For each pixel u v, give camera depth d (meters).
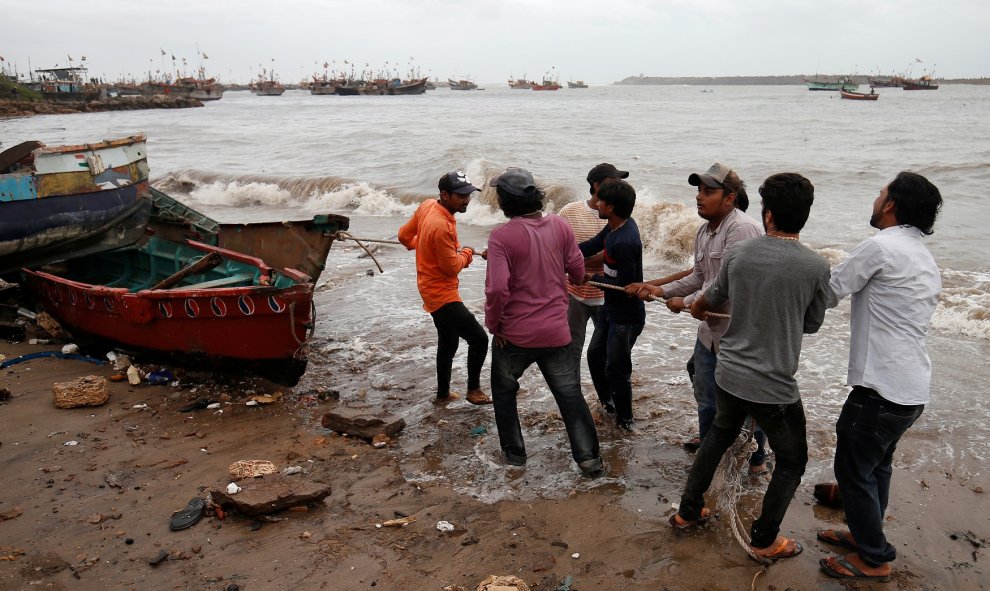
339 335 7.81
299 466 4.93
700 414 4.46
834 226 13.20
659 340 7.51
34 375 6.59
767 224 3.46
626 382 5.21
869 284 3.40
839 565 3.69
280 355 6.12
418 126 41.44
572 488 4.61
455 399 6.08
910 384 3.32
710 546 3.95
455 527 4.16
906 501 4.42
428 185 18.95
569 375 4.67
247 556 3.88
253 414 5.86
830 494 4.32
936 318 7.87
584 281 4.75
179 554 3.89
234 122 51.97
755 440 4.66
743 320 3.50
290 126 45.09
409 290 9.52
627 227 4.72
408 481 4.73
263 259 7.85
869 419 3.40
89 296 6.83
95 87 102.94
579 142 30.30
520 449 4.90
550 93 171.62
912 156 24.94
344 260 11.40
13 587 3.58
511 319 4.55
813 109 66.69
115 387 6.41
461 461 5.00
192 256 7.88
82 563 3.80
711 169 4.12
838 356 6.91
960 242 11.62
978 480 4.64
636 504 4.39
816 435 5.28
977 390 6.05
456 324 5.64
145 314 6.41
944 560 3.84
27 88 95.50
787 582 3.65
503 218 15.36
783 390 3.45
